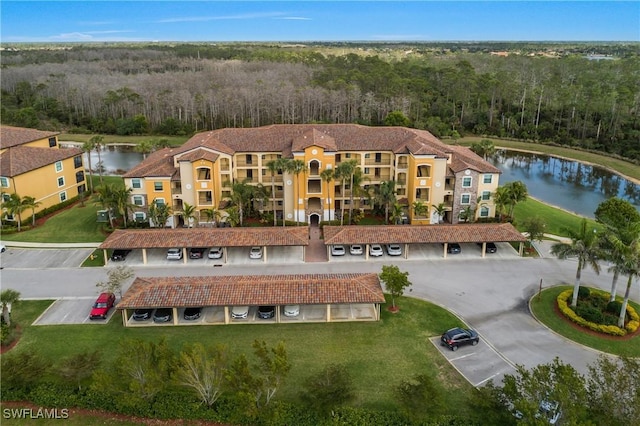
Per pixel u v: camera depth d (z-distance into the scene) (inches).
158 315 1835.6
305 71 7554.1
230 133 2982.3
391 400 1434.5
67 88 6643.7
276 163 2551.7
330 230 2429.9
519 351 1675.7
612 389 1190.9
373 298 1801.2
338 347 1690.5
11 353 1654.8
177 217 2795.3
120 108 6264.8
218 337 1750.7
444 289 2094.0
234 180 2829.7
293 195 2775.6
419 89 6195.9
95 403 1392.7
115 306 1882.4
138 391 1305.4
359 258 2391.7
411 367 1585.9
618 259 1769.2
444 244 2411.4
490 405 1250.6
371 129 3034.0
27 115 5831.7
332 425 1302.9
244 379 1291.8
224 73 7470.5
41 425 1350.9
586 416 1130.0
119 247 2268.7
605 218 2187.5
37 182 2952.8
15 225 2797.7
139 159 4854.8
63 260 2391.7
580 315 1862.7
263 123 5940.0
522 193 2706.7
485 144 4106.8
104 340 1731.1
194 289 1834.4
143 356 1352.1
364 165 2876.5
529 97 6131.9
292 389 1472.7
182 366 1352.1
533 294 2055.9
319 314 1894.7
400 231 2394.2
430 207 2765.7
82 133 5979.3
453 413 1375.5
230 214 2576.3
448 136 5506.9
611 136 4960.6
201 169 2704.2
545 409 1185.4
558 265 2325.3
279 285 1857.8
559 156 4936.0
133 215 2783.0
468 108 5959.6
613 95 5167.3
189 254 2380.7
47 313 1915.6
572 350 1685.5
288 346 1695.4
